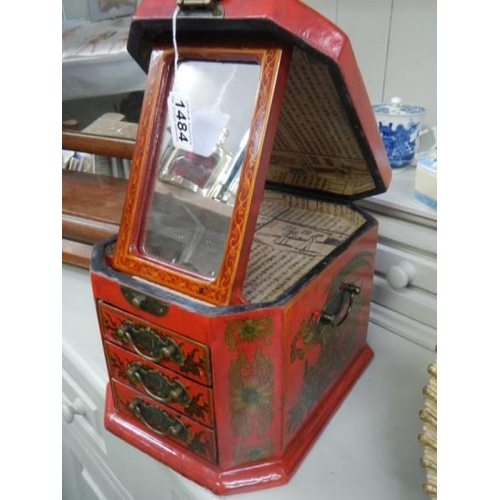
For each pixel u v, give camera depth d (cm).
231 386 48
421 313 75
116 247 54
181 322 46
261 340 46
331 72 43
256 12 39
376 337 78
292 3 39
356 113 49
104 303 52
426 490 41
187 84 49
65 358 75
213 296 46
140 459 62
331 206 74
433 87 81
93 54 97
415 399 65
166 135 52
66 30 112
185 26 44
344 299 60
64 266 96
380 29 83
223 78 47
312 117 57
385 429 61
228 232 46
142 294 48
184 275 48
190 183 50
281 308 45
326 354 59
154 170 53
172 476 56
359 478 54
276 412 51
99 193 95
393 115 78
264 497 52
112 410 63
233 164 46
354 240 60
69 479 98
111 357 56
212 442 51
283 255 64
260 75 44
